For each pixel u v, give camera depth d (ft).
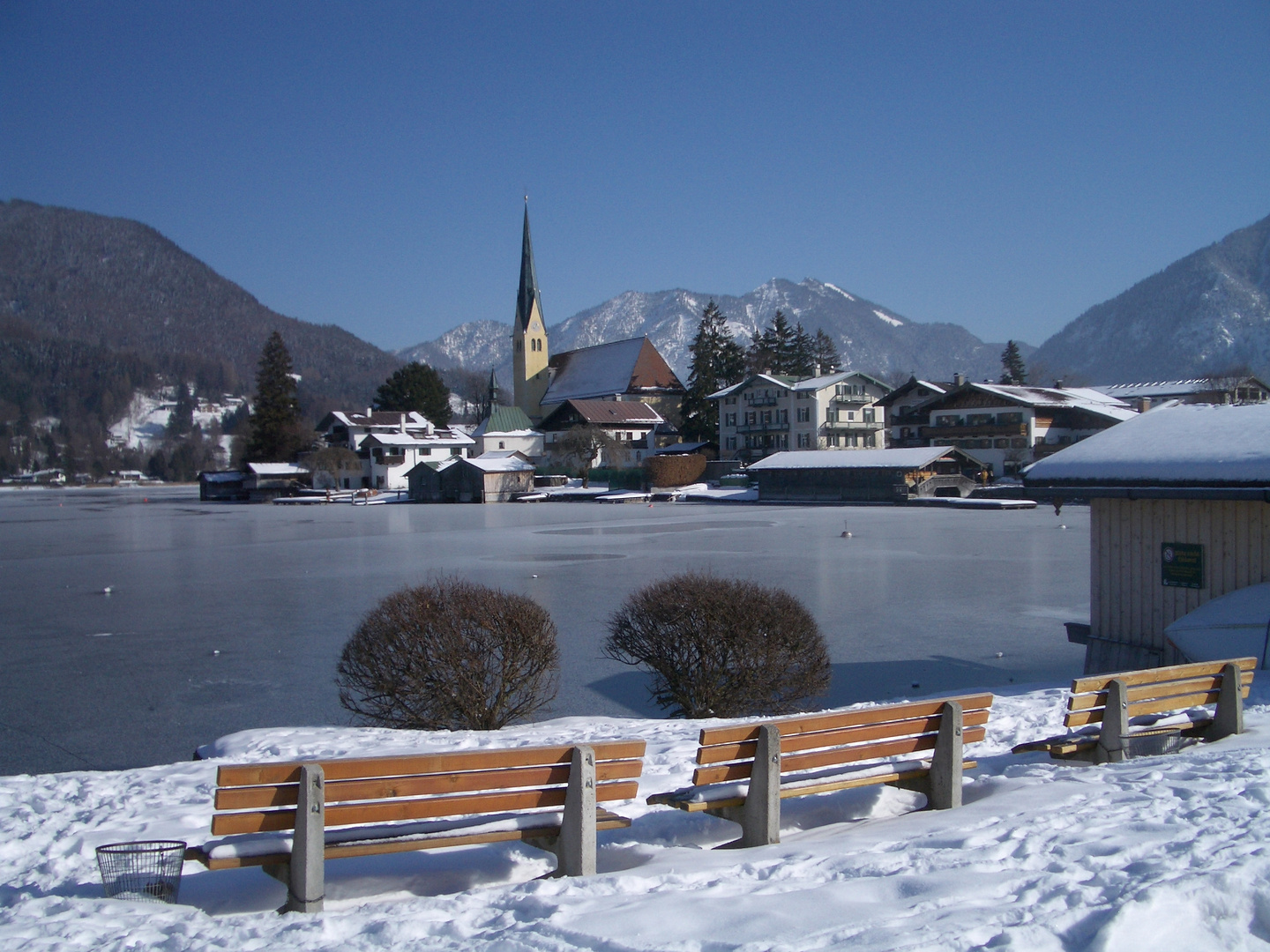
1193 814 17.93
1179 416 50.90
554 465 361.51
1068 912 13.04
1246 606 42.75
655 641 46.75
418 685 41.98
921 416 299.79
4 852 22.29
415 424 413.18
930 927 12.79
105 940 14.40
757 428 335.06
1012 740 31.19
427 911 15.24
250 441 416.87
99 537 181.57
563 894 15.43
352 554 138.31
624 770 18.16
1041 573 102.47
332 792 15.97
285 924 14.79
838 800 22.09
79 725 48.52
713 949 12.55
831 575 102.68
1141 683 25.26
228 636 72.23
